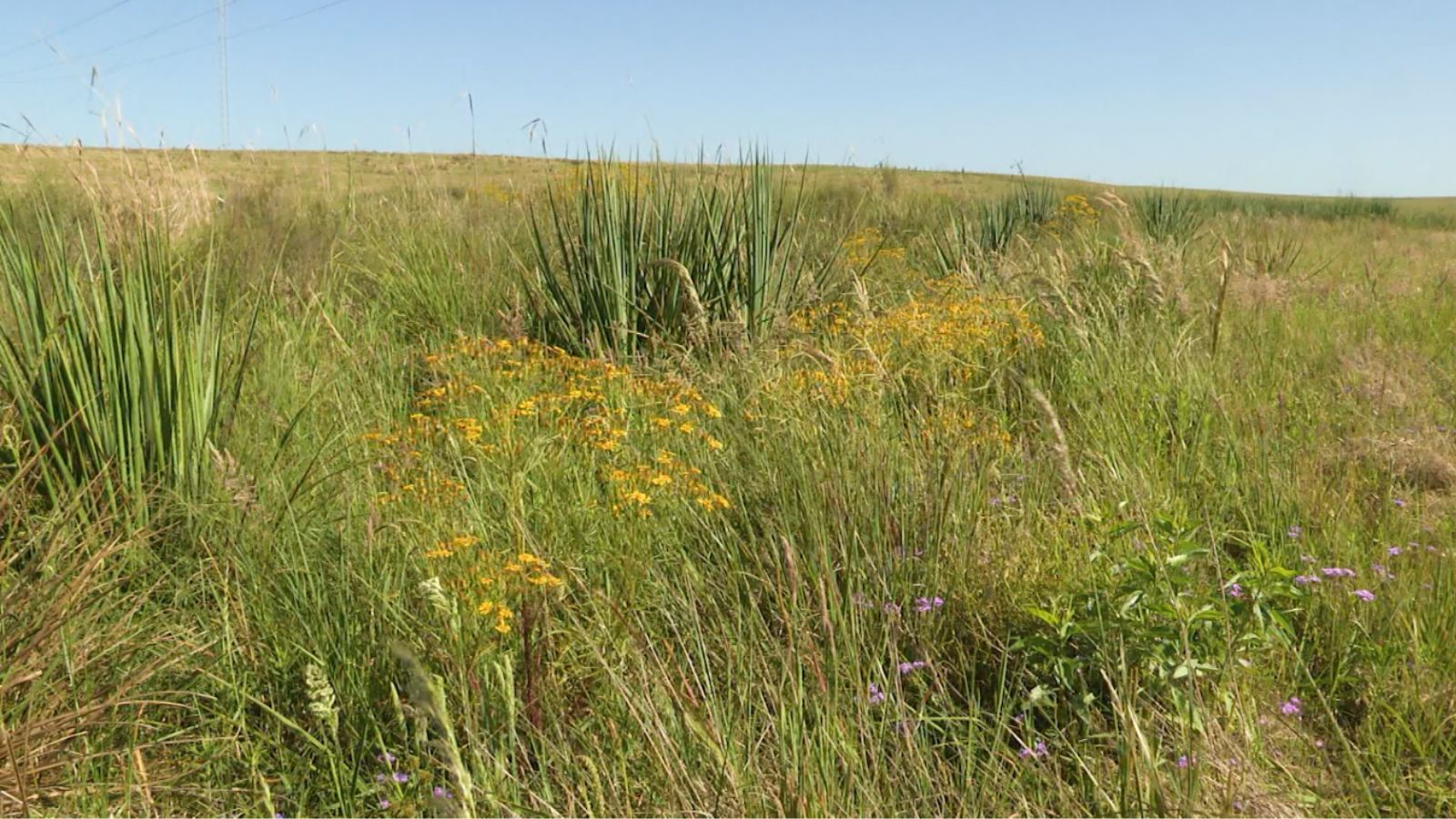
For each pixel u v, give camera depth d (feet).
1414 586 11.30
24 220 18.04
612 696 9.28
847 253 32.09
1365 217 75.25
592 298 22.48
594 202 22.98
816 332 22.44
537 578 9.68
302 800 8.39
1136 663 9.59
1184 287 25.30
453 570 10.35
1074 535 12.39
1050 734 9.14
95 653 9.75
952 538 11.84
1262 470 14.67
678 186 24.62
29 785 8.08
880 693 9.27
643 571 11.37
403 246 27.89
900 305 27.86
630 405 16.81
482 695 8.96
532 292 24.34
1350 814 8.20
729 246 23.03
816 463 13.39
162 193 15.83
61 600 9.53
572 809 7.61
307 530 12.12
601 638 9.99
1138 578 10.27
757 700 9.30
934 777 8.42
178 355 13.29
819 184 53.88
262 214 35.17
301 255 28.55
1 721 8.20
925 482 12.94
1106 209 46.06
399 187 38.40
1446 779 8.52
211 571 11.39
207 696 9.38
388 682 9.49
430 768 8.43
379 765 8.80
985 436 15.20
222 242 23.84
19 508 11.68
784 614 10.18
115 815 7.91
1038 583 11.23
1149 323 22.62
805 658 9.52
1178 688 9.40
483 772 7.75
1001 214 41.60
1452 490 14.89
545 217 28.35
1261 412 16.76
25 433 12.83
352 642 9.89
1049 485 14.11
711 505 12.23
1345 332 24.47
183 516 12.53
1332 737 9.36
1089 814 7.89
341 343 19.70
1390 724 9.16
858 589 10.98
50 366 12.77
